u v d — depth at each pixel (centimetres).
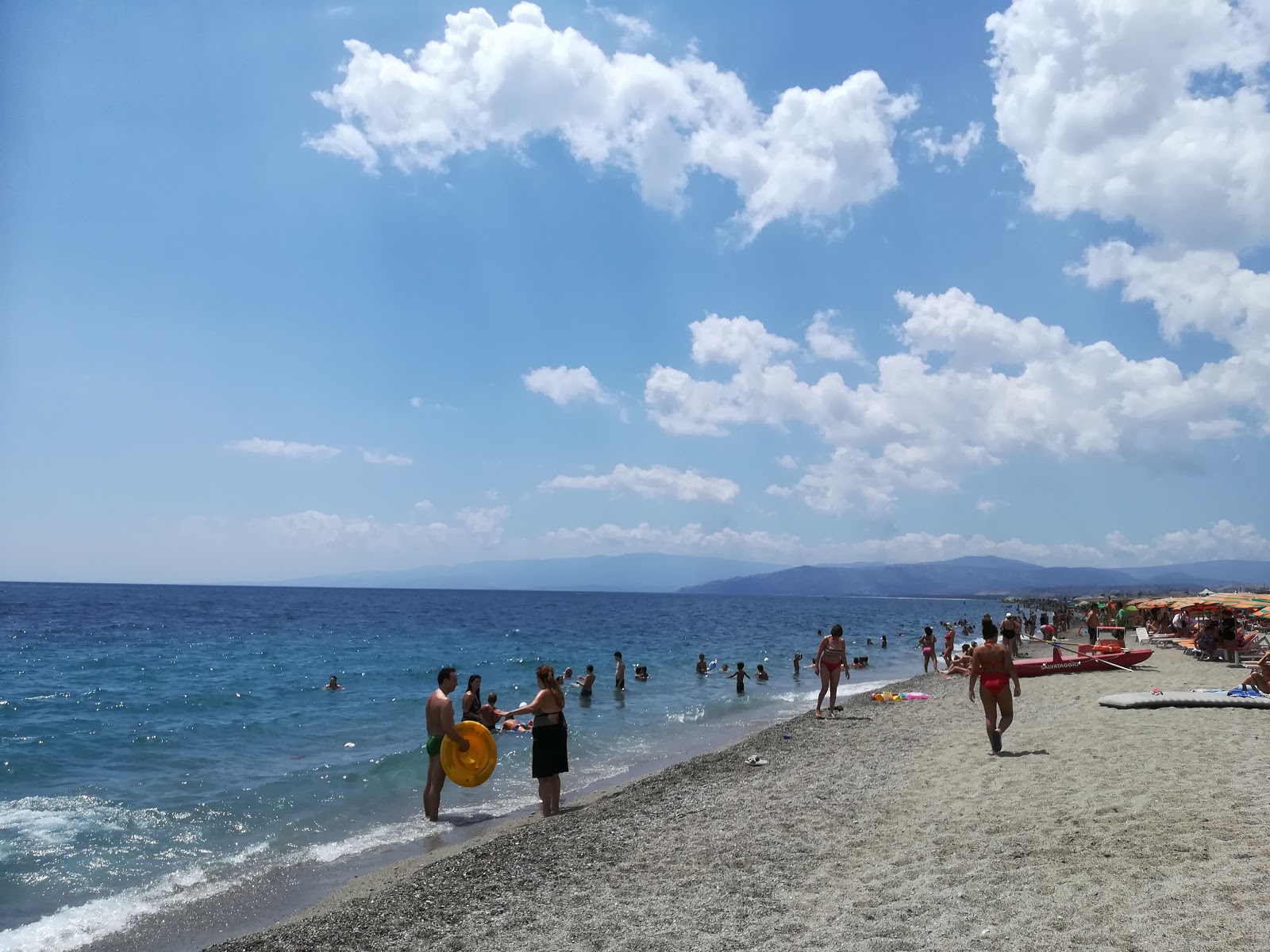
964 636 5788
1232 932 466
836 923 559
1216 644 2367
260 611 8712
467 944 600
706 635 5869
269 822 1069
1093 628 2945
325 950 614
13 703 2227
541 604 13912
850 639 5566
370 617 7781
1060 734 1159
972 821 762
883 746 1255
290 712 2083
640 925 600
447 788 1262
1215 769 863
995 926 520
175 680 2853
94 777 1336
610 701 2308
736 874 693
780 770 1138
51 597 12019
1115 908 522
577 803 1072
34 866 896
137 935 713
